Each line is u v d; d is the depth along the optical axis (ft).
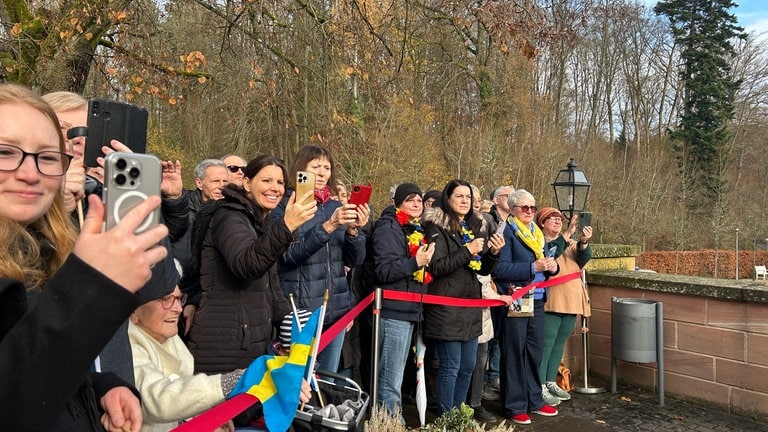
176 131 48.06
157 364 7.55
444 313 14.15
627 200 88.22
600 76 108.99
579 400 18.85
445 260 14.15
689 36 118.52
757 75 119.96
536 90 77.10
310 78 30.01
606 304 21.04
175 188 10.21
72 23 20.65
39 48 22.40
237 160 16.16
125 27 23.86
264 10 25.18
